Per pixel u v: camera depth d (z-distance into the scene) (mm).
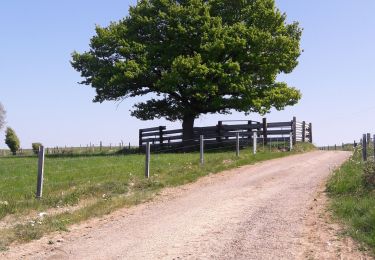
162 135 39750
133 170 20000
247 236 9680
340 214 11016
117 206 13227
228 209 12500
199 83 32656
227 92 34531
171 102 37719
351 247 8703
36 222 11250
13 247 9398
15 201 13320
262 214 11695
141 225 11094
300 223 10625
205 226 10688
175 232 10250
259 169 21062
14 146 57156
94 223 11539
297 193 14531
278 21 35375
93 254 8828
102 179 17547
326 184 15570
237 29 33312
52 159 29672
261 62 34375
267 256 8320
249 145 33312
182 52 35000
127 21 36438
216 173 20031
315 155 28844
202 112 36938
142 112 37938
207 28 33031
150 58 34906
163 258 8422
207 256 8430
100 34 35875
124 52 34500
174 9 33625
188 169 20016
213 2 35031
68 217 11828
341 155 28719
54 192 15172
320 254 8375
